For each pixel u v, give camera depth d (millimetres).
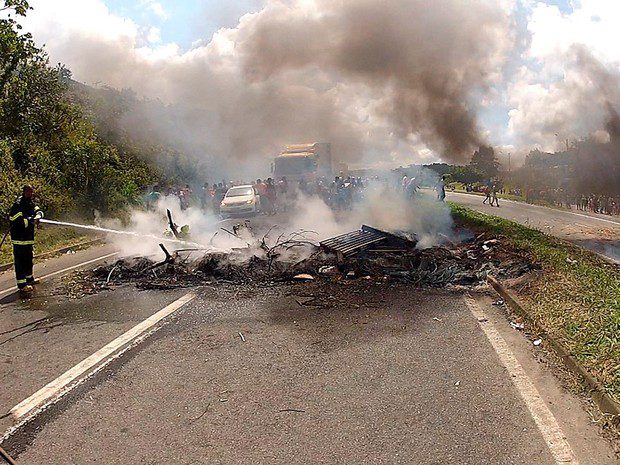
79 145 20625
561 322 5754
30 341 6121
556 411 3969
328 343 5637
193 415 4078
